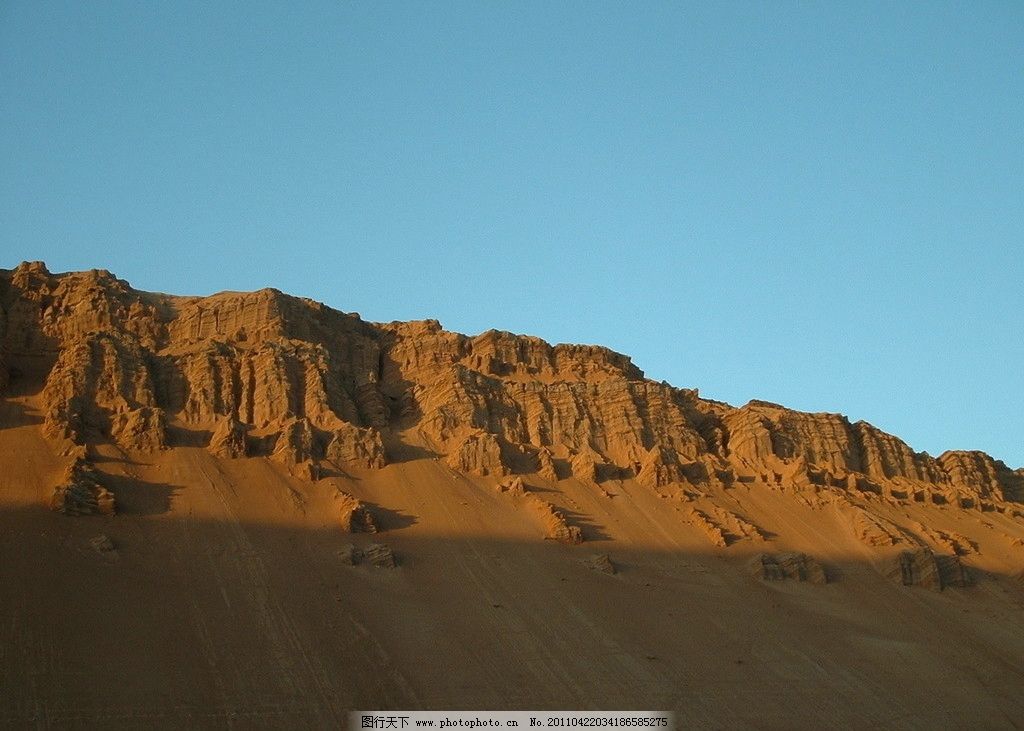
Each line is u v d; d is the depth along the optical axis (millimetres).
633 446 85438
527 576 67812
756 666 63812
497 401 84875
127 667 51812
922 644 70438
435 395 83500
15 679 49594
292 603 59625
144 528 62812
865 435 98125
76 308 80000
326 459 73875
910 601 75812
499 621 62625
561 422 85375
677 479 83062
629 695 58531
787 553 77375
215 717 50375
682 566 73562
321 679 54344
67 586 56281
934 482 98375
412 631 59875
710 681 61375
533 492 77000
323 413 77188
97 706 49250
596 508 77875
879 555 80250
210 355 77875
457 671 57469
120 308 81125
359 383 84000
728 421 93812
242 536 64500
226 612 57594
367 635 58531
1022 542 87938
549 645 61406
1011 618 76625
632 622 65500
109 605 55781
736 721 58469
